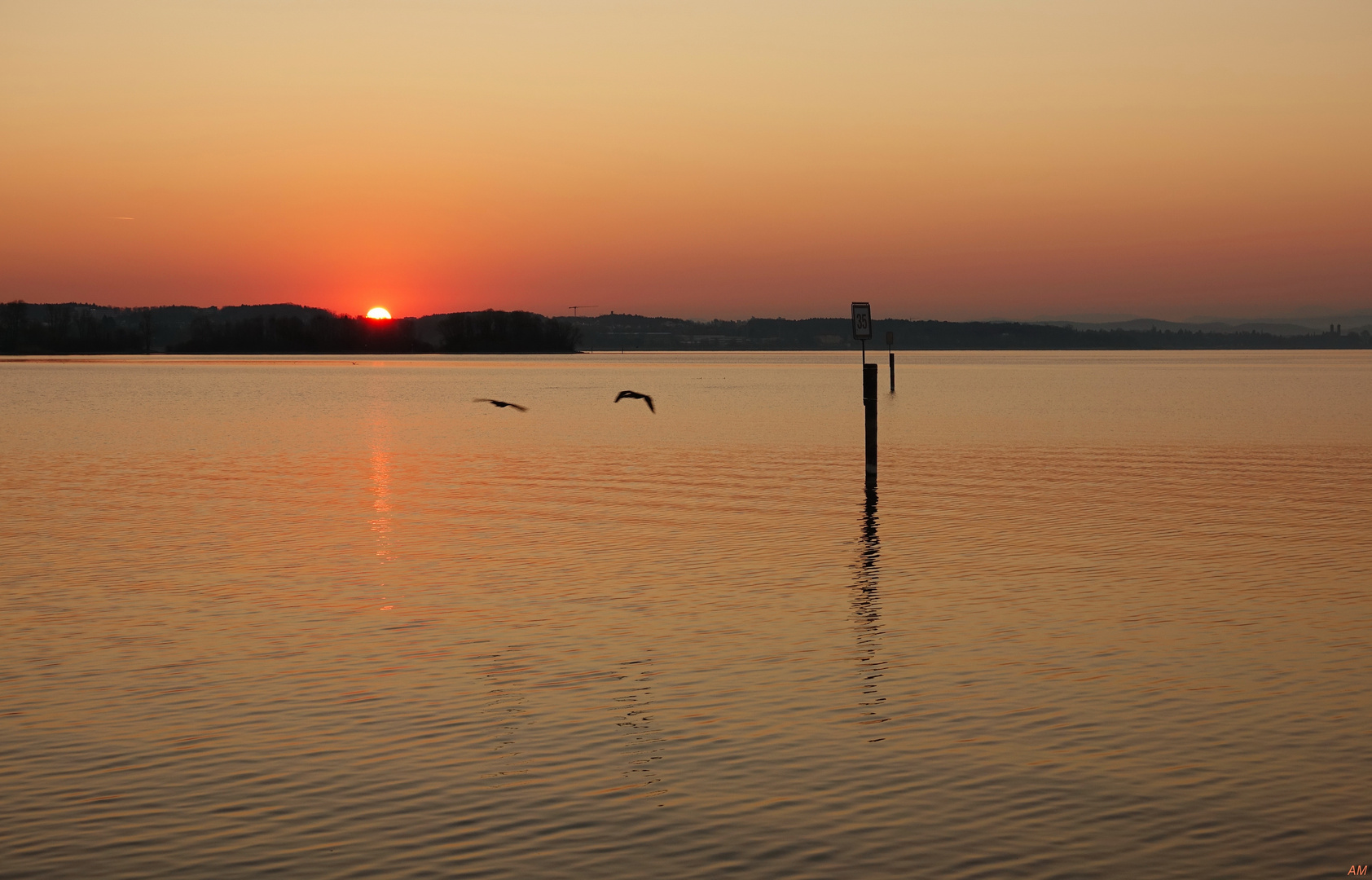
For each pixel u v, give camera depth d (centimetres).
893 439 5828
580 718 1561
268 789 1330
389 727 1527
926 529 3048
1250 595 2248
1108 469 4462
